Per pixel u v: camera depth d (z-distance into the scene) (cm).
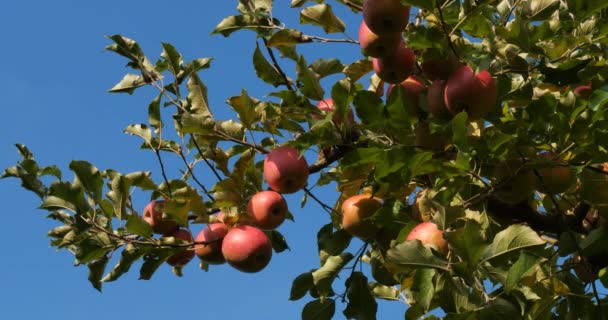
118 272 293
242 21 301
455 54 282
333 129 292
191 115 295
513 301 271
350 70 304
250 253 296
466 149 275
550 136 285
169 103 302
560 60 298
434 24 291
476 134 298
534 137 286
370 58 303
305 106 292
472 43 290
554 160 285
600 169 290
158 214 304
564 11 306
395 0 278
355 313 307
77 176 290
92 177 290
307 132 287
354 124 296
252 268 298
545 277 290
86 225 290
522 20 288
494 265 269
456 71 283
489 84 281
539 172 290
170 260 309
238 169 297
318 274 306
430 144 290
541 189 295
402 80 290
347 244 309
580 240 295
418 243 268
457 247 266
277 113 296
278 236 317
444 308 273
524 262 265
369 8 279
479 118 285
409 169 279
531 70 291
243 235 297
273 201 295
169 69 302
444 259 268
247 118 296
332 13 299
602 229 288
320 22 300
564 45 297
